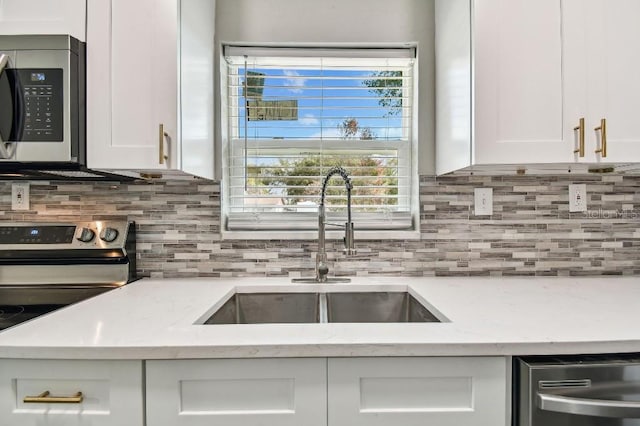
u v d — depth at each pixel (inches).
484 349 32.5
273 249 61.3
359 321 55.9
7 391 32.4
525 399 32.5
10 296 50.5
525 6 47.5
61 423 32.5
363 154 65.8
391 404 33.4
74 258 56.1
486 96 47.3
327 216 64.8
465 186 61.6
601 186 61.9
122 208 60.4
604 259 61.8
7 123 43.9
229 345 32.0
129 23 46.4
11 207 59.8
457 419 33.1
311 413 32.9
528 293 49.6
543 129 47.7
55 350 31.6
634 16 48.0
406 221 64.4
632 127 48.1
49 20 46.3
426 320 46.6
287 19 61.6
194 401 32.8
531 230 61.6
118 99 46.3
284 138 65.4
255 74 64.9
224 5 61.3
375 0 62.0
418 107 62.2
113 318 38.8
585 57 47.9
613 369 32.4
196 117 52.9
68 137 44.6
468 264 61.6
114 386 32.4
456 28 52.4
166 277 60.6
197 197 60.9
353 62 64.6
